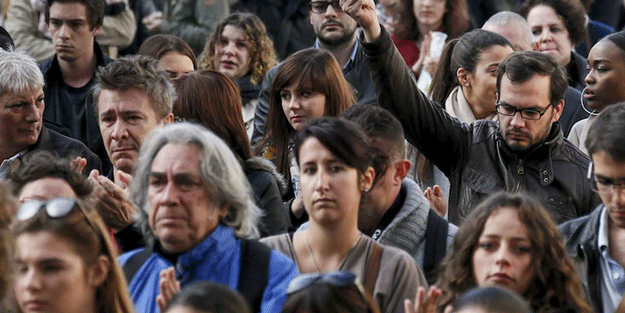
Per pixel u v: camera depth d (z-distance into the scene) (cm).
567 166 1634
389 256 1306
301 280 1077
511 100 1612
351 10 1588
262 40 2423
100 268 1159
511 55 1641
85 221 1154
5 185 1275
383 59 1614
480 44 1911
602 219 1376
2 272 1155
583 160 1648
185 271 1240
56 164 1383
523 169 1636
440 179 1769
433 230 1411
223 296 1009
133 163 1614
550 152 1634
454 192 1684
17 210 1226
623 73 1883
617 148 1299
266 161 1625
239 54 2402
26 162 1407
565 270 1225
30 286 1127
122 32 2689
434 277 1388
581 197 1627
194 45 2756
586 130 1914
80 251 1141
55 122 2142
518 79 1611
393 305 1285
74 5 2172
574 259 1377
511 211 1230
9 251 1155
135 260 1274
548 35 2375
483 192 1644
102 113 1627
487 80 1894
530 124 1609
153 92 1620
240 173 1273
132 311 1184
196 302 1000
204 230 1238
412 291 1293
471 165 1667
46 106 2173
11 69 1738
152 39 2167
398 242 1398
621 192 1312
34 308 1127
